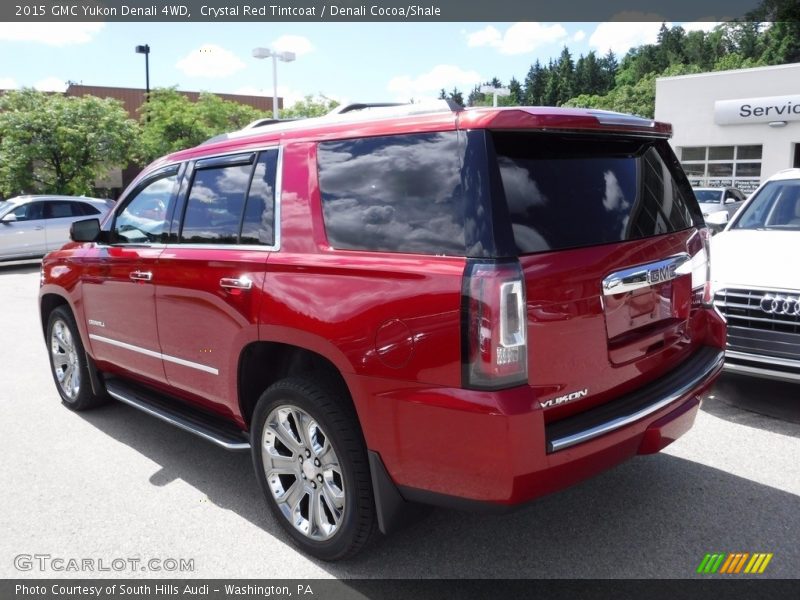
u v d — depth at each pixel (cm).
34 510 375
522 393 246
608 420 271
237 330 336
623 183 306
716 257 522
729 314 485
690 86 2858
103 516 367
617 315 288
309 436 312
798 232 557
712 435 454
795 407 504
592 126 280
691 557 312
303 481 321
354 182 297
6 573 314
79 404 530
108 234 461
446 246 258
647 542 326
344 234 296
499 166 259
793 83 2592
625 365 294
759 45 8494
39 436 488
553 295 258
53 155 2670
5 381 640
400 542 333
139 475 420
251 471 426
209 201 374
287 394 310
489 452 245
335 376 311
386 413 270
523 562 313
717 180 2845
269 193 334
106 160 2756
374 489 282
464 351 247
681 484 384
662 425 291
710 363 338
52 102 2683
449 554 321
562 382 265
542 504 366
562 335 263
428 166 271
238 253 341
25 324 952
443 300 252
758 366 473
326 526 312
